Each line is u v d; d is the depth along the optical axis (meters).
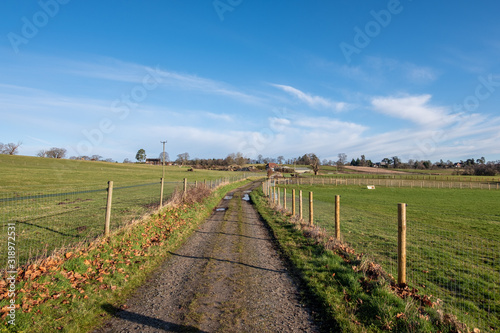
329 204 24.98
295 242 9.21
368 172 116.94
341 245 8.20
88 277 5.48
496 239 11.76
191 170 96.12
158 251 7.73
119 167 82.19
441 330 3.95
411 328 3.90
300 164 154.88
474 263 8.05
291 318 4.38
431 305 4.74
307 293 5.32
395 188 52.22
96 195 22.16
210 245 8.95
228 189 39.34
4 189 25.16
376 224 14.30
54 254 5.88
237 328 4.05
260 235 10.69
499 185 56.09
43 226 10.14
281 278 6.12
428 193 42.88
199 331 3.96
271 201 23.09
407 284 5.57
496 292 5.85
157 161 146.00
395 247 9.41
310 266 6.66
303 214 17.16
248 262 7.24
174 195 15.14
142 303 4.82
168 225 10.75
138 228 8.98
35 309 4.19
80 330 3.93
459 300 5.43
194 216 13.77
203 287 5.55
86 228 9.73
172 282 5.80
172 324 4.13
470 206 26.19
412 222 16.12
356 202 28.31
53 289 4.78
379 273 5.82
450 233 12.53
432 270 7.32
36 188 27.17
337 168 122.25
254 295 5.21
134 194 23.81
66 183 34.75
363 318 4.29
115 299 4.95
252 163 167.25
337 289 5.30
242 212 17.47
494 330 4.34
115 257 6.66
